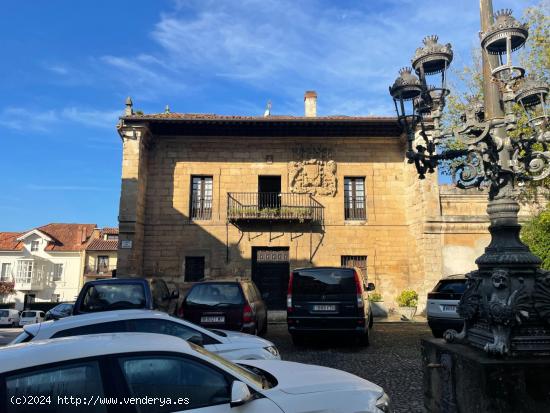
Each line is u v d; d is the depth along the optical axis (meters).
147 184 19.09
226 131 19.28
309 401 2.90
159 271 18.53
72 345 2.67
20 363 2.42
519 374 3.62
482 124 4.25
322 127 18.98
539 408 3.58
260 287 18.75
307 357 8.88
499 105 4.57
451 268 17.56
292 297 9.95
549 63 12.60
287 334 13.08
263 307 11.86
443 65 5.14
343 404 2.97
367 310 10.38
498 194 4.39
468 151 4.61
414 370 7.56
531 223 11.49
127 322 5.32
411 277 18.73
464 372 3.95
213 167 19.39
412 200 18.78
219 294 8.86
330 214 19.14
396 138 19.62
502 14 4.24
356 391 3.15
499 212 4.29
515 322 3.79
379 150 19.72
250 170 19.41
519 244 4.16
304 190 19.27
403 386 6.48
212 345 5.64
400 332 13.24
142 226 18.53
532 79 5.31
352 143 19.69
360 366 7.95
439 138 5.13
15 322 37.56
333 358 8.76
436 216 17.80
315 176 19.31
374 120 18.30
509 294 3.83
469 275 4.64
